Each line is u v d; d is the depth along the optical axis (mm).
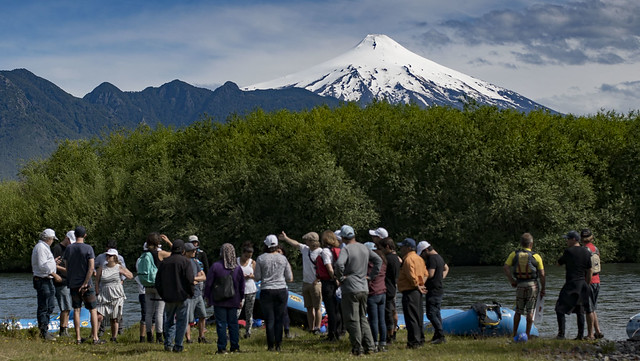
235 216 64875
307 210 65688
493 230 62656
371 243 17078
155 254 17125
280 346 15523
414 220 65688
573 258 16344
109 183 71125
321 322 20172
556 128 69438
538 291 16344
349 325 14438
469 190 62938
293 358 13766
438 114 72875
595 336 16719
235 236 66188
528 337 16656
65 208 68688
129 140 81500
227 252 15250
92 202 68812
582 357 14148
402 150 69500
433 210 64188
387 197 68000
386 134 71875
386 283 16594
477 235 62125
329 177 63531
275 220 66375
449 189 64375
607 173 66812
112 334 17469
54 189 71688
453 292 37562
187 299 15352
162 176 69000
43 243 17562
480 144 65375
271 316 15367
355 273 14500
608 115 74188
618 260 63594
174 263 15016
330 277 16484
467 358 13547
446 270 16609
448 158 64562
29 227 70188
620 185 65500
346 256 14484
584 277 16328
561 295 16516
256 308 21578
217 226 67062
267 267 15445
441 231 63562
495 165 65000
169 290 14953
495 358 13555
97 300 17234
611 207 63094
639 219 64312
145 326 17703
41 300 17625
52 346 15859
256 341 17297
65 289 18453
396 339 17531
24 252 69062
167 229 67875
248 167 67750
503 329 18469
